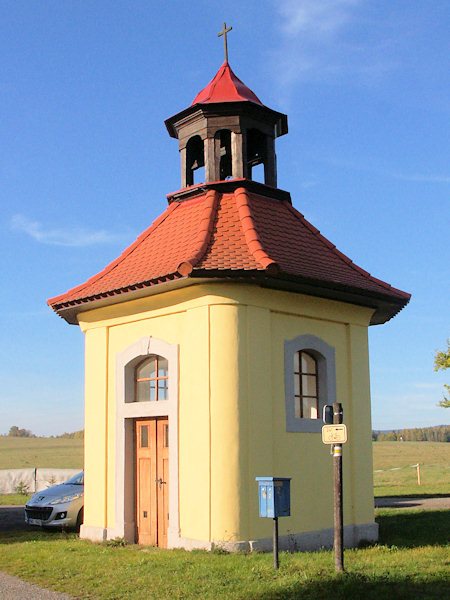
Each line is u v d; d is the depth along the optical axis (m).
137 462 11.86
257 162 14.20
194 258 10.41
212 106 12.85
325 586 7.44
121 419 11.96
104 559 9.78
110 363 12.37
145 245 12.77
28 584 8.42
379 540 12.12
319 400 12.02
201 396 10.63
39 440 96.44
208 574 8.35
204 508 10.33
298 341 11.58
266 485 8.69
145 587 7.91
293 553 10.18
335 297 12.08
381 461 59.81
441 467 48.75
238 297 10.71
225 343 10.57
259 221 12.05
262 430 10.66
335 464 8.29
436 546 11.04
